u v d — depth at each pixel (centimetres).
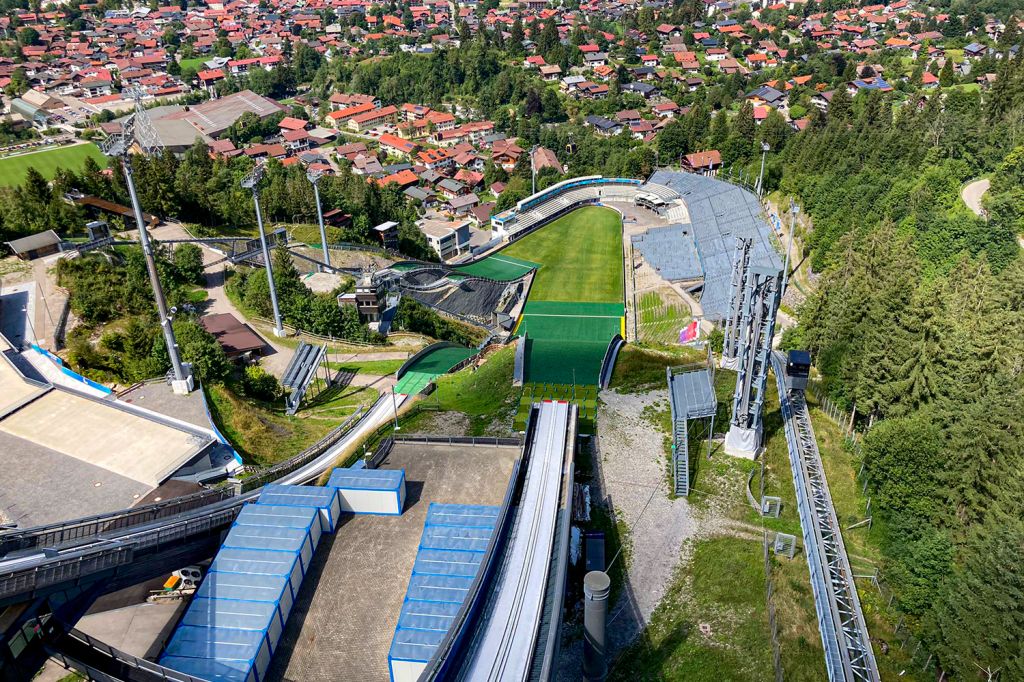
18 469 7338
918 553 7294
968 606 6419
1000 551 6341
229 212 18250
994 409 7712
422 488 7675
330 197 19988
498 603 5934
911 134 17638
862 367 9400
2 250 13288
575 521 7788
